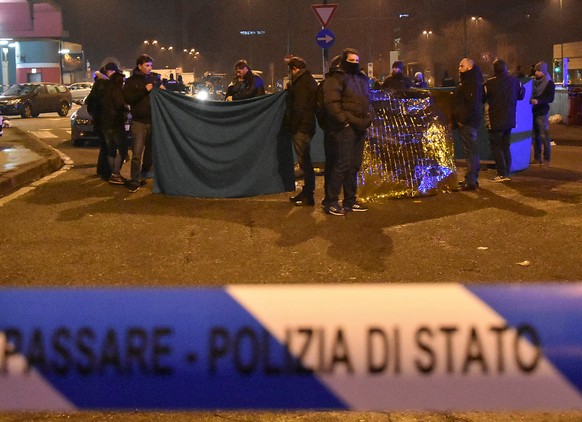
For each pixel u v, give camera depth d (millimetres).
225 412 3744
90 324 2631
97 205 9781
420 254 7105
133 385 2641
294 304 2541
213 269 6691
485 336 2520
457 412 3705
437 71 81625
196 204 9797
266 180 10375
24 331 2639
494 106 11031
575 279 6250
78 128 18797
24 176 12227
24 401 2641
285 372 2564
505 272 6473
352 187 9172
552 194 10141
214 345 2598
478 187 10727
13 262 6953
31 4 60469
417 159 10094
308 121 9320
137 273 6574
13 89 35125
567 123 22688
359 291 2521
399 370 2525
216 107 10109
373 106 10148
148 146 11359
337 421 3648
